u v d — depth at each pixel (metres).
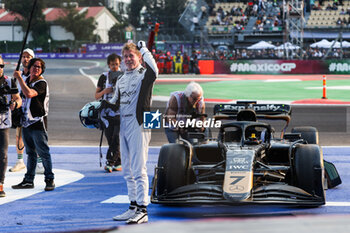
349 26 132.38
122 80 13.36
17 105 17.08
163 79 87.25
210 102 58.25
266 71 99.06
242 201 12.41
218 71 100.50
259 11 141.25
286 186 13.62
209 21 142.62
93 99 58.94
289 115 17.70
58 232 11.94
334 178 17.70
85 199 16.48
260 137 15.92
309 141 17.95
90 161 25.44
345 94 64.88
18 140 22.56
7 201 16.25
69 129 38.28
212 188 13.46
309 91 68.56
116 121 21.67
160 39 143.88
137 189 13.07
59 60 165.25
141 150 13.02
